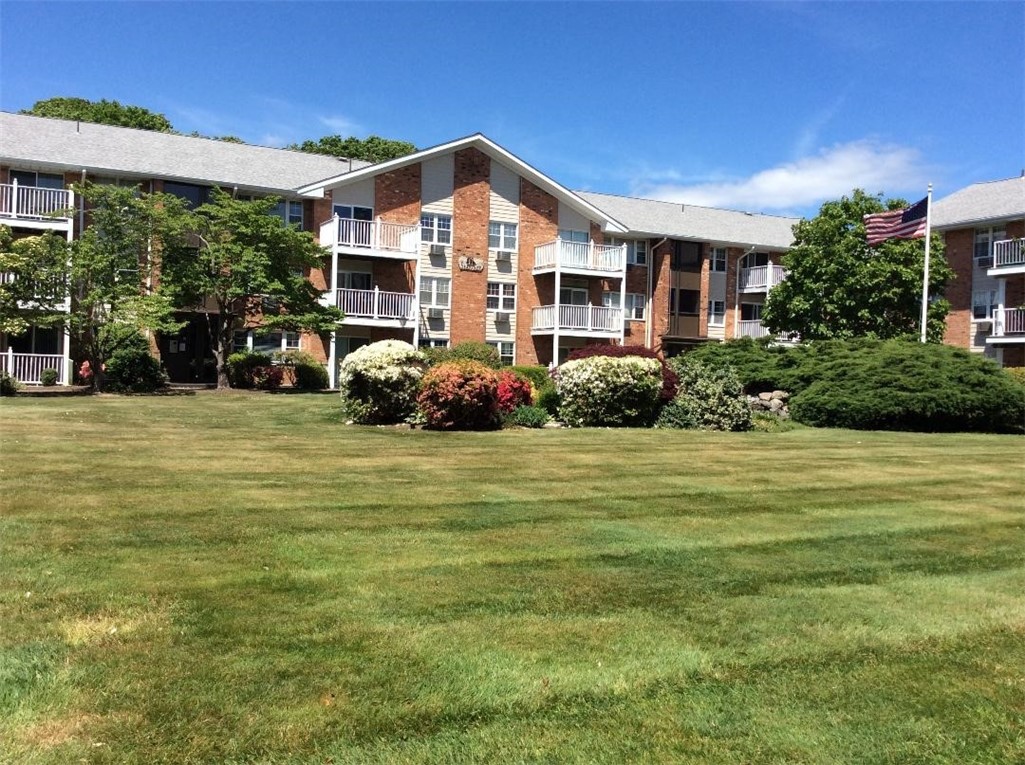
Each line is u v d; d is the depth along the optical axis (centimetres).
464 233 3384
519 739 351
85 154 2822
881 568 644
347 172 3147
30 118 2975
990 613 538
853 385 2050
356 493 861
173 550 612
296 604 504
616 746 348
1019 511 896
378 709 372
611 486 962
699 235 3975
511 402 1702
